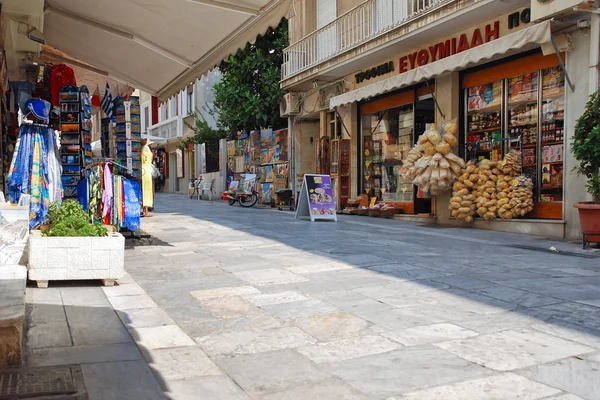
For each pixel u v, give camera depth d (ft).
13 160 25.54
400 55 45.24
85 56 34.53
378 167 51.75
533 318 14.30
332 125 59.21
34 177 25.48
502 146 37.58
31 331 13.28
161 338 12.92
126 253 25.96
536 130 34.96
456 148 40.34
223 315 14.97
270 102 69.56
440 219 41.65
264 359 11.54
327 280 19.33
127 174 27.94
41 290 17.76
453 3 35.76
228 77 73.82
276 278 19.77
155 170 49.08
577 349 11.85
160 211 56.65
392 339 12.70
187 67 31.68
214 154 94.58
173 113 124.98
